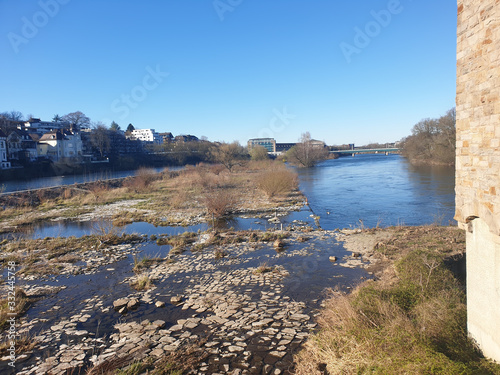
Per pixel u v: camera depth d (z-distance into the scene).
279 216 19.31
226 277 9.34
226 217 19.34
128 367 5.16
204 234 15.06
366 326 5.24
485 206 3.97
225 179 40.62
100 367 5.12
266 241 13.28
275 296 7.89
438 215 18.27
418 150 62.00
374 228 14.32
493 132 3.77
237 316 6.92
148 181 35.16
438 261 8.38
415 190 28.39
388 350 4.43
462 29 4.39
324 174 50.25
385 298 6.26
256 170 54.66
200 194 29.27
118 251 12.61
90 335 6.38
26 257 11.94
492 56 3.74
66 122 83.88
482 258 4.33
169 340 6.04
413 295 6.51
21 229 17.33
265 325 6.47
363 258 10.49
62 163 51.84
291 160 71.62
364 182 36.97
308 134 67.50
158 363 5.28
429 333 4.77
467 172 4.44
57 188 28.77
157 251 12.52
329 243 12.58
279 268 9.91
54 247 13.09
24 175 45.06
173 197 26.91
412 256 8.79
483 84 3.96
